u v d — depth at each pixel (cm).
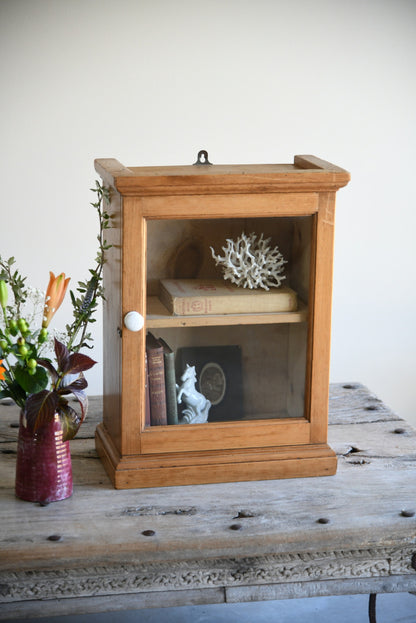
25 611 164
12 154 313
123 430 183
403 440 212
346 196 337
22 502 177
